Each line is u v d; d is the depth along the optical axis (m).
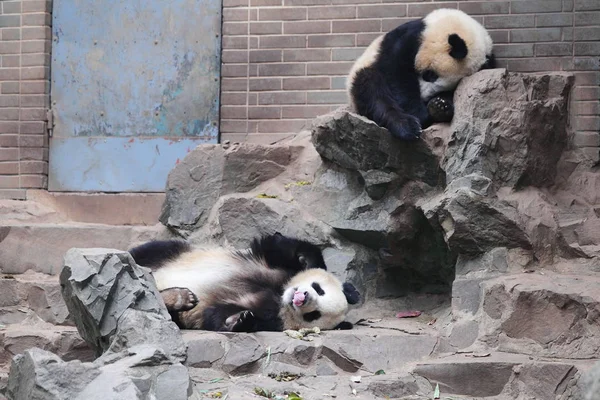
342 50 9.34
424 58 8.21
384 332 6.81
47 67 9.84
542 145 7.77
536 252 7.27
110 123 9.74
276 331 6.88
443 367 6.15
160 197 9.56
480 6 9.04
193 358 6.18
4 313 7.95
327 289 7.03
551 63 8.84
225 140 9.49
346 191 8.24
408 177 7.87
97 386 4.87
